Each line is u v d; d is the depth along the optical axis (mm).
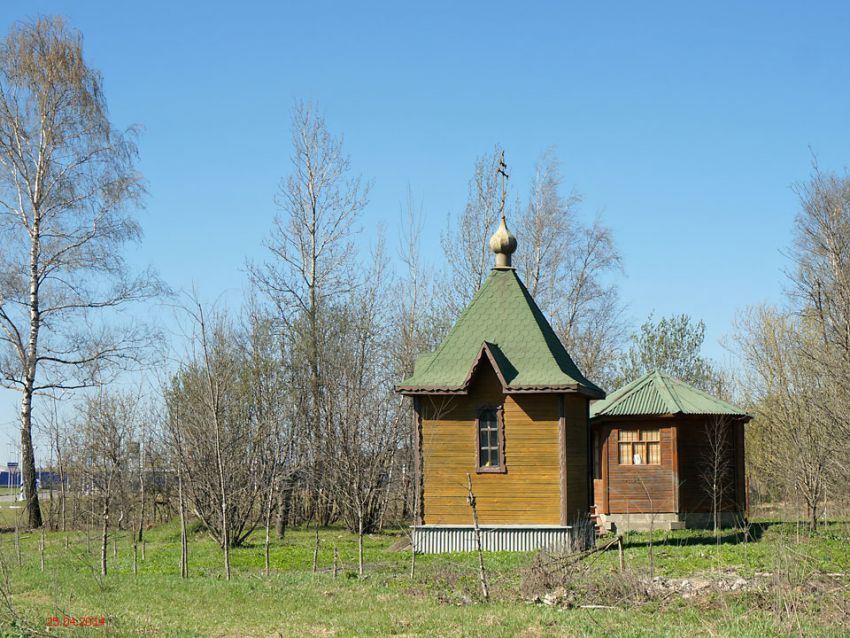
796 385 31688
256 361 34531
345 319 42375
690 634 13914
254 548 29438
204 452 28016
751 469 46031
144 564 25719
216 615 16594
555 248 48344
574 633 14266
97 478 27125
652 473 33781
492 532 26984
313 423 38188
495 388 27609
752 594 16719
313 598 18172
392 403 41406
